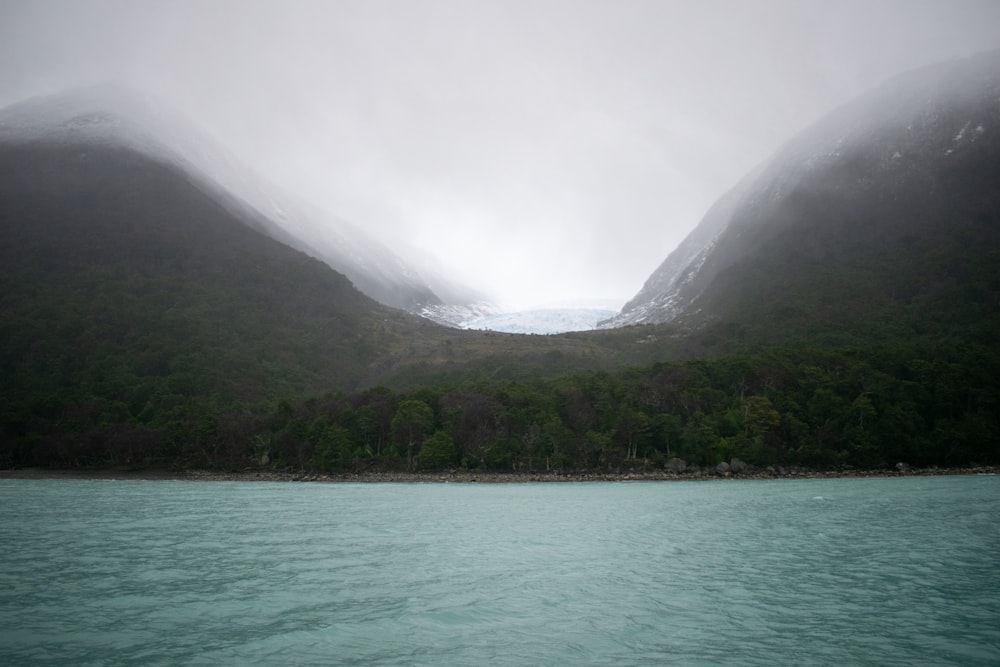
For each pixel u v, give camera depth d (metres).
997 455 138.00
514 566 40.91
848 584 35.75
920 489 94.19
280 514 69.31
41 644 25.78
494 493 101.31
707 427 140.62
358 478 137.12
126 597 32.97
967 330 187.75
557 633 27.50
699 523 60.97
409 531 56.28
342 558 43.56
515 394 152.00
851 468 136.88
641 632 27.62
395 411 153.50
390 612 30.56
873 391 146.50
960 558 42.59
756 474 134.50
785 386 155.00
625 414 142.50
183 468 146.25
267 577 37.69
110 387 181.12
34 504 77.81
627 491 102.81
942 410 145.75
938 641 26.31
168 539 50.97
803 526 57.75
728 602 32.19
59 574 38.03
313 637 26.97
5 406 158.50
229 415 160.50
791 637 26.88
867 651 25.23
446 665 23.94
